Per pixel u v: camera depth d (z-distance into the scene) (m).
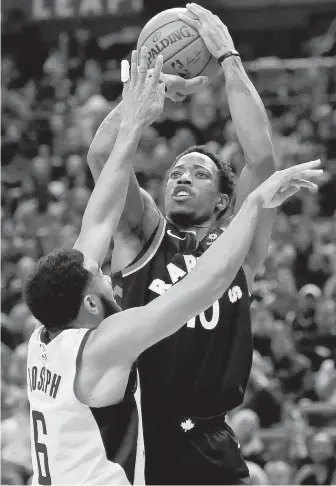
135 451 4.79
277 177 4.76
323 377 14.56
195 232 6.43
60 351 4.71
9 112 24.23
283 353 15.05
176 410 5.93
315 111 22.48
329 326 15.89
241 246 4.61
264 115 6.26
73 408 4.66
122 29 25.44
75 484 4.64
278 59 24.28
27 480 11.73
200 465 5.91
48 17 25.81
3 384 14.76
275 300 16.50
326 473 12.12
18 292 18.50
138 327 4.49
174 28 6.11
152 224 6.25
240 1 24.77
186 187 6.41
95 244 5.21
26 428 12.52
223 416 6.15
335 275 17.45
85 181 22.28
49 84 24.66
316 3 24.36
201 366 5.95
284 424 13.13
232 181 6.67
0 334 16.22
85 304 4.82
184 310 4.49
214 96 22.61
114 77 24.53
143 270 6.13
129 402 4.83
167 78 5.99
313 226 19.41
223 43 6.16
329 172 20.89
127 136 5.40
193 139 21.55
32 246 19.94
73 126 23.45
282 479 11.68
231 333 6.11
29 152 23.59
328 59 23.39
